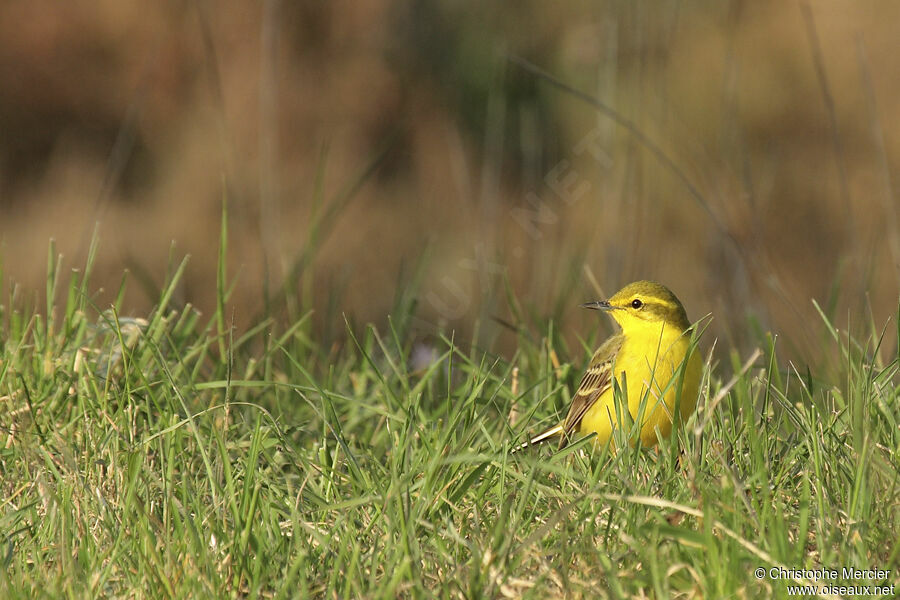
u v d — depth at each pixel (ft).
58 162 97.09
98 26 102.99
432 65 96.32
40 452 24.90
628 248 50.37
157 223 87.86
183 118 96.22
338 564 19.33
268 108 49.60
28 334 33.01
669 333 29.78
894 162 83.92
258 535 21.16
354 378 34.14
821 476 22.11
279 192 88.63
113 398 27.99
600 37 58.03
